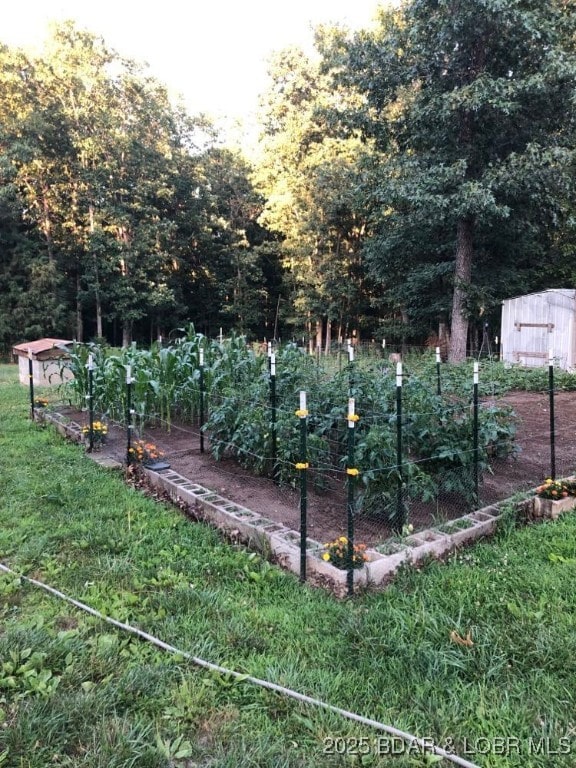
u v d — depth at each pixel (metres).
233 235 27.25
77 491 4.91
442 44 12.54
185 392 7.15
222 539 4.00
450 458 4.46
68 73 21.33
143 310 25.05
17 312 22.09
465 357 14.47
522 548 3.69
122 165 22.97
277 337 28.75
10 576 3.35
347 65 14.70
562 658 2.47
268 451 5.01
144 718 2.15
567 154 12.37
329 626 2.83
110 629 2.77
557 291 13.45
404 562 3.40
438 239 16.44
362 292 23.36
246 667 2.49
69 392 9.23
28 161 20.75
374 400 4.91
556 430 7.41
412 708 2.23
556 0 13.73
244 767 1.92
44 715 2.12
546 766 1.93
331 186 20.16
